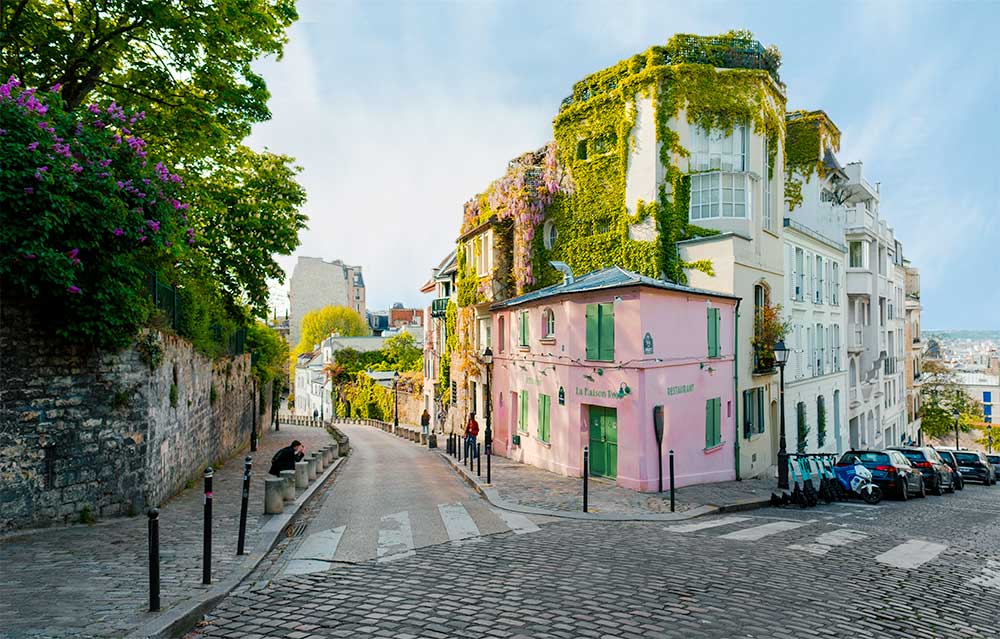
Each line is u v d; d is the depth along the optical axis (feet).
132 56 50.62
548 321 68.03
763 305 80.33
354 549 31.04
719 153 78.69
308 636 18.67
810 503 52.70
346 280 403.75
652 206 77.56
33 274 31.42
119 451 37.86
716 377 64.85
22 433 33.45
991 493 80.48
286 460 46.24
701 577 25.58
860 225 121.49
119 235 34.17
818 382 98.63
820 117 102.47
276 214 80.07
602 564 27.45
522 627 19.34
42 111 31.78
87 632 18.11
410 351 246.68
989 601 25.48
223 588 23.13
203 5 48.03
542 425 67.46
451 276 138.72
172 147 55.67
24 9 44.45
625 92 80.43
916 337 200.54
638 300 54.39
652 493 52.03
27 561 27.09
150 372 39.99
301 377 334.65
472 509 43.52
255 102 54.39
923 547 34.76
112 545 30.40
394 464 78.43
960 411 210.59
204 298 66.03
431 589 23.39
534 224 92.38
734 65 80.23
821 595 24.04
